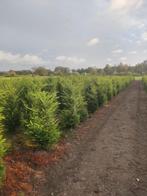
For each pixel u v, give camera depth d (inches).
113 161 385.4
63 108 608.1
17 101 527.8
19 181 305.3
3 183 288.7
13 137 477.1
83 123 663.1
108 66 6200.8
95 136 534.3
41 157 380.8
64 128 572.4
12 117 514.0
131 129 601.0
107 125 648.4
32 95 464.4
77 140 500.1
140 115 805.2
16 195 276.5
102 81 1069.8
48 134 400.8
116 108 974.4
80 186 303.3
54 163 370.9
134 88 2502.5
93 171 346.6
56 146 440.1
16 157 369.4
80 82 820.0
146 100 1301.7
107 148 450.3
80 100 660.7
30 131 396.5
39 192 288.5
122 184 309.6
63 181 315.6
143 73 6702.8
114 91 1483.8
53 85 706.8
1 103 512.4
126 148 450.6
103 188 299.0
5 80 672.4
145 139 513.0
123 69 6535.4
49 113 411.2
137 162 382.6
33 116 410.9
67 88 596.4
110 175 334.3
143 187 303.3
